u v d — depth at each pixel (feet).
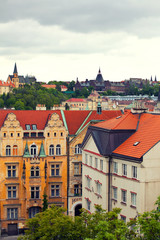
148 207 174.40
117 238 135.13
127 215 185.47
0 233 270.05
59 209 186.19
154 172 174.60
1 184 271.28
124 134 205.77
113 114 306.76
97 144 212.02
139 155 175.94
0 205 271.49
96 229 138.72
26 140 275.80
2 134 270.67
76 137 284.61
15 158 273.33
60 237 169.27
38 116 291.17
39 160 274.16
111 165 202.08
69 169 284.20
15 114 281.33
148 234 131.03
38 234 176.86
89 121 293.64
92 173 225.15
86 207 238.48
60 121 281.54
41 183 274.57
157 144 174.50
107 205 202.59
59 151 282.77
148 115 213.66
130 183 182.70
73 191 285.23
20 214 274.77
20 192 274.36
